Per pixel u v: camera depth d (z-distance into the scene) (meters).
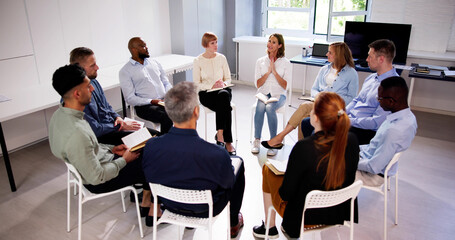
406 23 4.74
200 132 4.07
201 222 1.90
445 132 4.14
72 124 1.99
